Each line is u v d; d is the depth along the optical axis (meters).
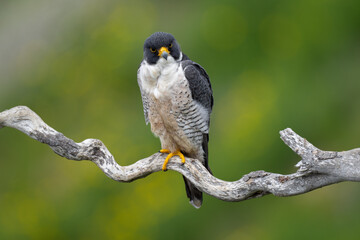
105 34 14.69
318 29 12.88
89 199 12.44
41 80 15.15
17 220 12.84
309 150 5.89
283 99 12.16
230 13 13.59
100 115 13.74
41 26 16.55
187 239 11.67
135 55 14.03
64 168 13.30
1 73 16.02
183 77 7.91
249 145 11.73
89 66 14.53
